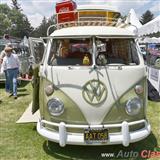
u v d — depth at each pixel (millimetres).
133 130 4484
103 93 4348
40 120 4754
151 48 13031
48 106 4492
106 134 4293
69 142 4320
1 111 7562
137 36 4910
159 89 8570
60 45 4883
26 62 12805
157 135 5637
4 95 9734
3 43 13617
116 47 4867
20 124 6395
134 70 4508
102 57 4578
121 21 5801
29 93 10109
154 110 7469
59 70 4461
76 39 4770
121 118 4395
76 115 4367
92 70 4406
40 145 5164
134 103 4418
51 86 4473
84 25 5305
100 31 4734
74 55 4805
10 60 9266
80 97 4344
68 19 5688
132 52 4863
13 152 4879
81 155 4719
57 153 4805
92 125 4348
